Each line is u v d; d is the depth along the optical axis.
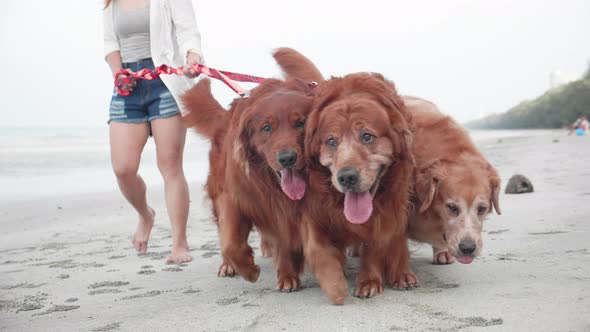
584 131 31.44
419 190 3.96
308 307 3.33
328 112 3.41
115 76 4.60
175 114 4.70
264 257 5.15
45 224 7.59
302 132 3.65
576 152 15.17
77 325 3.22
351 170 3.23
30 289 4.19
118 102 4.70
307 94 3.89
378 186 3.54
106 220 7.89
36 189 11.47
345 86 3.55
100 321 3.27
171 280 4.28
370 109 3.36
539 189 7.96
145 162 17.75
